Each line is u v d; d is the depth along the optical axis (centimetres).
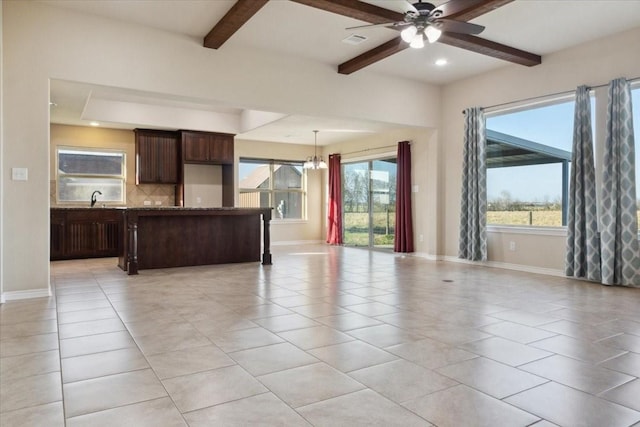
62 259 725
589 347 281
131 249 569
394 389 218
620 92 486
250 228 709
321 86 591
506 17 451
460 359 260
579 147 522
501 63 602
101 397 208
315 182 1097
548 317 355
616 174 490
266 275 569
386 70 631
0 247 400
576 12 439
